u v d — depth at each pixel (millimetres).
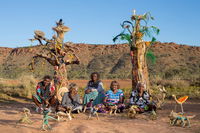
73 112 7820
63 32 9508
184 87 17078
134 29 9156
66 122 6172
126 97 12406
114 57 86375
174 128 5523
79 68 80188
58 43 9344
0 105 9547
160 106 8953
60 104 7758
